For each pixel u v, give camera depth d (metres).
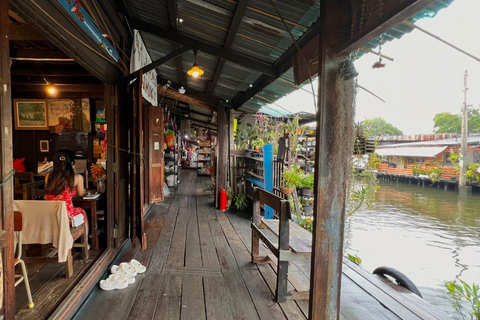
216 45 3.75
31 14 1.64
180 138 14.08
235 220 5.38
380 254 6.38
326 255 1.79
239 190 7.22
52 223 2.40
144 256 3.47
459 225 9.23
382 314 2.36
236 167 7.26
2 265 1.37
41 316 2.03
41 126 5.11
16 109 5.04
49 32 1.90
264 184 5.43
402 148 22.05
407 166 22.38
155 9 3.31
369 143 2.93
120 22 3.55
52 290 2.40
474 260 6.09
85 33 2.43
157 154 6.11
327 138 1.72
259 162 6.35
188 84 6.51
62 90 4.79
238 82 5.16
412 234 8.05
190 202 7.02
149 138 5.92
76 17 2.18
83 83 4.86
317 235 1.77
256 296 2.58
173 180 8.88
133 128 3.72
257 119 8.50
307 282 2.93
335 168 1.74
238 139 8.42
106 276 2.92
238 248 3.85
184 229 4.70
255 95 5.40
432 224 9.33
